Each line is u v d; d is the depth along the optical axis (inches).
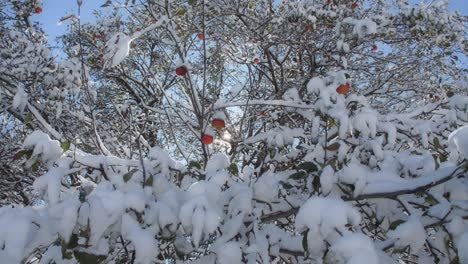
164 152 96.3
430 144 124.3
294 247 90.0
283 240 91.6
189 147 253.4
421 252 87.7
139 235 71.4
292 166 121.6
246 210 84.2
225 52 225.5
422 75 261.7
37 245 69.4
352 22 182.5
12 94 185.8
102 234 73.0
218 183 83.0
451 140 68.1
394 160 98.4
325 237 62.7
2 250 63.6
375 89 243.0
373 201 93.2
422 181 77.9
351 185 82.4
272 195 91.1
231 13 232.4
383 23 228.2
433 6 231.8
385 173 85.9
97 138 117.9
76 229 67.9
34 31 251.9
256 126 219.9
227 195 88.7
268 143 117.8
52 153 86.9
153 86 244.2
